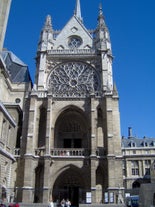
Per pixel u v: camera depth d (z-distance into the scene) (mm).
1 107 36875
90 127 48094
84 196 42938
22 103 58156
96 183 45094
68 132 52844
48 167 43844
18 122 52000
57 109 49875
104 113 49406
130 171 89062
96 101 50375
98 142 49250
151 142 97562
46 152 44938
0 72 46281
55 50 60438
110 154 44656
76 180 46156
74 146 52250
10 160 43125
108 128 46906
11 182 44188
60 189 45594
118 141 47344
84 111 49688
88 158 45125
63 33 65062
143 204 28016
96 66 58906
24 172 43656
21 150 46469
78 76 58031
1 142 38281
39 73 57125
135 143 97312
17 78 61188
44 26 63719
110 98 49500
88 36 64438
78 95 52156
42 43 60688
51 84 57531
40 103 50312
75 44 64125
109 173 43312
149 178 85188
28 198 41969
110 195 41594
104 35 62125
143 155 90875
